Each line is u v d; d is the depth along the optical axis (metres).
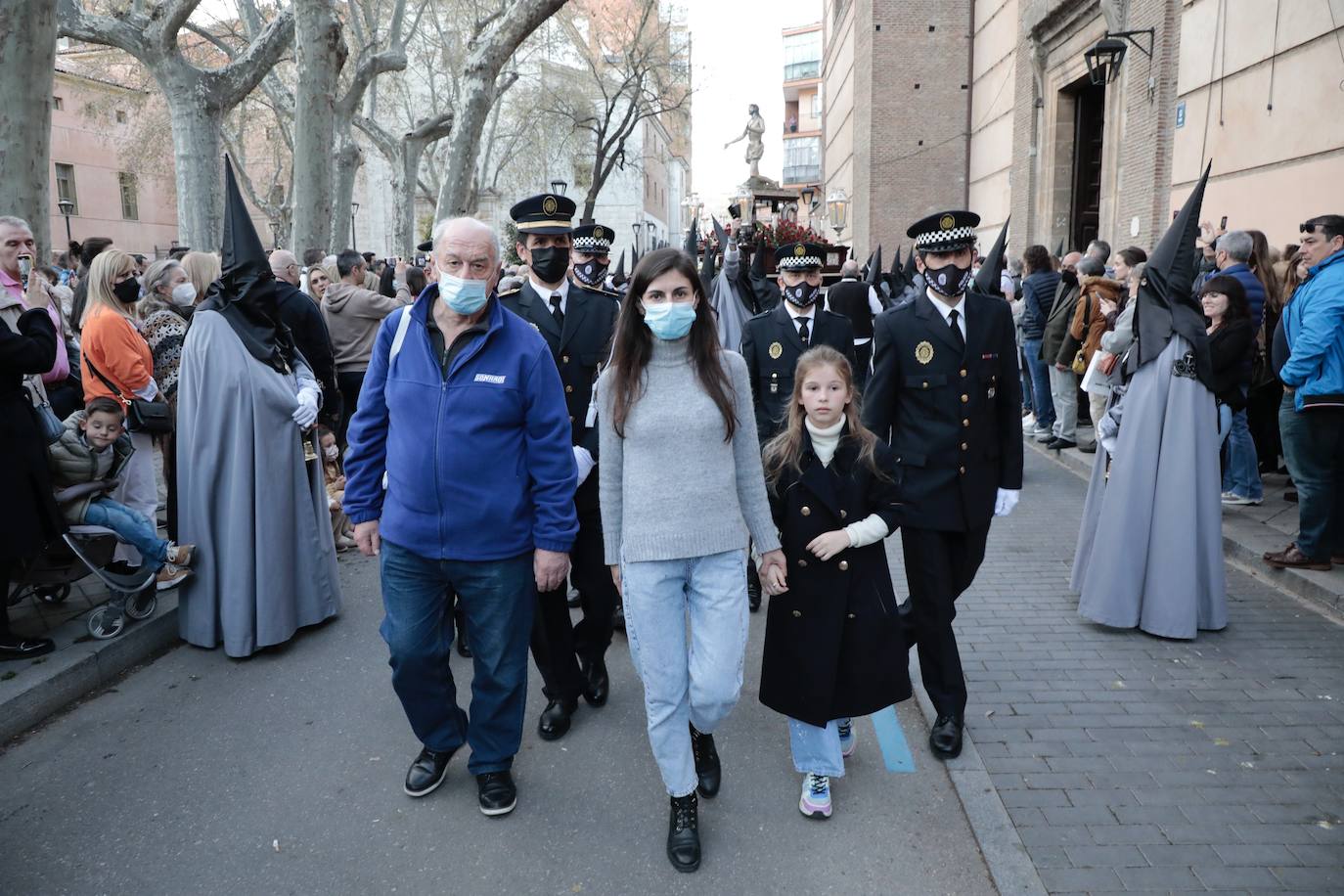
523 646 3.34
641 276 2.89
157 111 33.44
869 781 3.53
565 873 2.99
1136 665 4.44
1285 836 3.06
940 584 3.66
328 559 5.13
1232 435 6.88
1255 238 6.91
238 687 4.41
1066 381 9.60
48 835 3.22
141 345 5.20
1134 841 3.05
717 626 2.97
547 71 37.06
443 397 3.14
